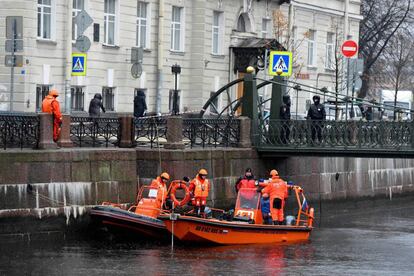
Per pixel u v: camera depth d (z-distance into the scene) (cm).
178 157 6438
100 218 5903
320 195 8044
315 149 7112
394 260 5872
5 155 5647
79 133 6197
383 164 9112
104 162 6131
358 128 7056
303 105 11931
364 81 14075
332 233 6981
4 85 8112
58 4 8406
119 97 9188
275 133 7231
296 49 11394
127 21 9256
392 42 15000
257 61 10600
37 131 5869
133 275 5088
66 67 8431
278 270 5378
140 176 6419
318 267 5519
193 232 5888
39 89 8319
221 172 6831
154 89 9625
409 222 7881
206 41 10212
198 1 10125
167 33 9762
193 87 10156
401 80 15025
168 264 5394
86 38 7069
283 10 11562
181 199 6341
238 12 10762
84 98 8750
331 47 12650
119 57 9175
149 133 6488
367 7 14675
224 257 5656
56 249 5656
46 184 5809
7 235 5647
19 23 6394
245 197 6278
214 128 6919
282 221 6328
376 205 9000
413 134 6975
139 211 6069
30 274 5044
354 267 5584
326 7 12406
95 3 8850
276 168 7425
